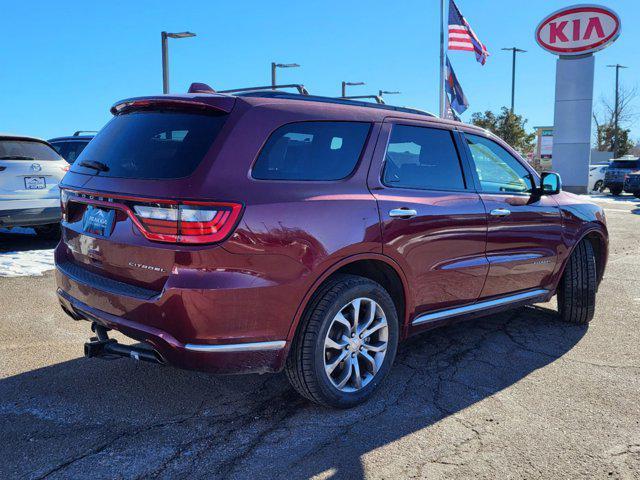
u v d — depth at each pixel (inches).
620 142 2268.7
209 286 105.7
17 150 305.9
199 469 105.0
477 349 171.0
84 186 126.1
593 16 1024.9
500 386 143.9
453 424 123.3
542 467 107.1
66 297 133.0
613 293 248.7
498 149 175.6
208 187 107.1
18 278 252.2
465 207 151.7
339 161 128.8
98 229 122.0
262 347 112.7
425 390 140.7
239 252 107.7
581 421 125.5
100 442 114.0
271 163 116.9
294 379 122.5
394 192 135.9
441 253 145.0
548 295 188.4
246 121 115.9
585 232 192.1
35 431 118.0
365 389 131.8
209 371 109.8
